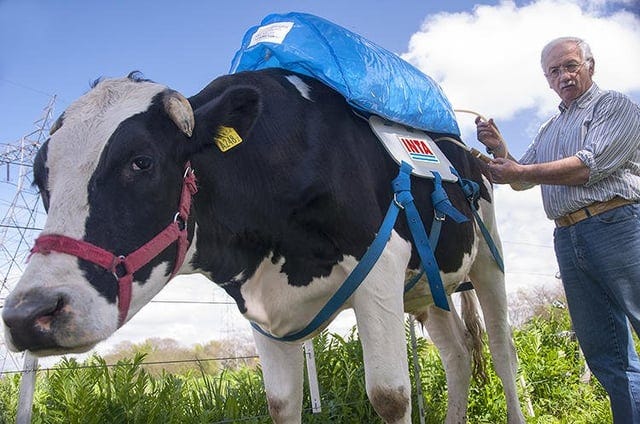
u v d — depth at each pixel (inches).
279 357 132.5
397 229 127.0
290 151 118.3
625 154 139.7
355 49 132.7
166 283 101.3
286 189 117.3
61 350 83.4
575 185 145.2
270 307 123.6
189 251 110.0
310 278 121.4
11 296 81.0
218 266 116.3
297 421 133.6
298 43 129.6
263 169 116.6
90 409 145.9
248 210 116.3
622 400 147.7
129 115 95.9
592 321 151.2
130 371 159.0
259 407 186.7
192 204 106.5
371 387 117.5
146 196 94.2
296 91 127.0
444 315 186.7
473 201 160.6
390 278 121.0
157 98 99.3
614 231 142.4
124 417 151.8
